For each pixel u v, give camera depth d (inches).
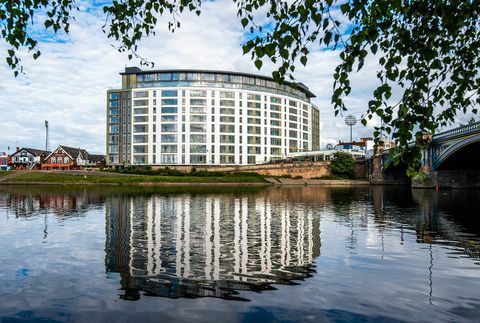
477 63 252.1
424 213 969.5
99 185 3041.3
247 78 4995.1
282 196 1736.0
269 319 279.4
